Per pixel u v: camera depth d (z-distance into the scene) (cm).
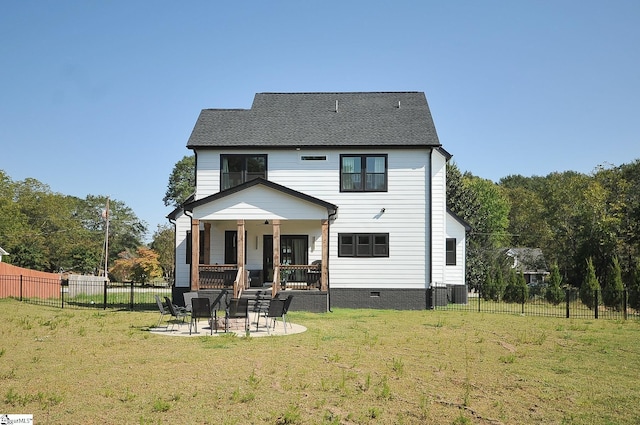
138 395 906
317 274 2364
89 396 898
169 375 1054
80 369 1107
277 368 1123
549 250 6094
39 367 1125
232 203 2314
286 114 2806
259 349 1352
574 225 4944
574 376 1086
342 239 2527
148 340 1492
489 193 6731
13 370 1069
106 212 5125
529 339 1562
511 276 3209
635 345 1485
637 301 2611
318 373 1076
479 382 1023
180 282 2639
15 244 5638
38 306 2567
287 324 1866
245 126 2681
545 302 3155
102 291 3778
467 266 4428
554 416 817
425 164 2528
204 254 2528
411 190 2527
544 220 6456
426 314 2273
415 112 2802
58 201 7219
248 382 998
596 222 4262
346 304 2505
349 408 842
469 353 1330
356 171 2542
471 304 2923
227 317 1675
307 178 2542
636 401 904
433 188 2708
